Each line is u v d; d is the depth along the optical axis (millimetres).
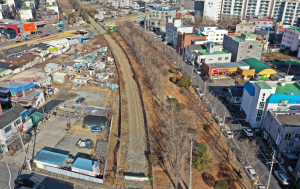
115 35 165875
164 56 118812
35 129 59750
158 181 45469
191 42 121062
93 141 56625
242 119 66688
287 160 48312
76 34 164125
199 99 78188
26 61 104938
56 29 178000
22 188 39531
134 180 45281
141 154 53094
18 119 53844
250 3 198250
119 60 116812
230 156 52344
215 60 103625
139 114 69812
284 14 180250
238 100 73938
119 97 79875
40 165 47875
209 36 132625
